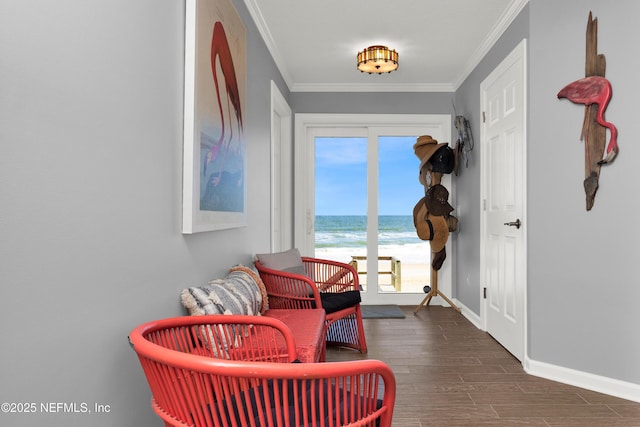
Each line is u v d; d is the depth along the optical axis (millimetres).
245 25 2699
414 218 4449
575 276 2473
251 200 2887
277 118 4449
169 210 1544
